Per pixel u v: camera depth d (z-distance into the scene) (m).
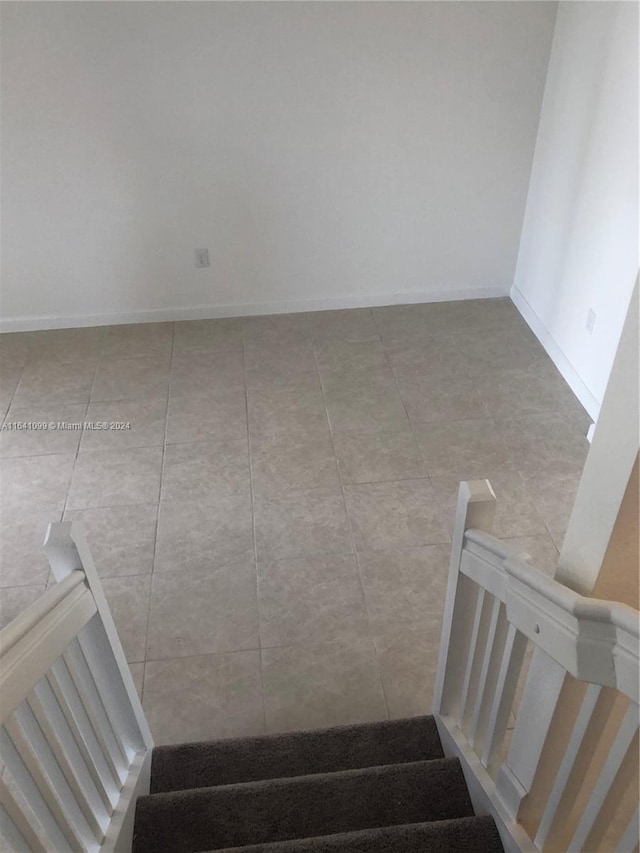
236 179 3.99
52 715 1.41
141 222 4.08
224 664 2.56
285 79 3.67
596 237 3.37
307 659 2.57
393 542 3.00
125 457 3.47
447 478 3.31
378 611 2.73
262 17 3.47
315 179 4.04
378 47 3.61
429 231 4.32
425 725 2.20
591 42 3.21
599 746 1.46
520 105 3.87
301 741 2.17
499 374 3.97
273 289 4.46
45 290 4.29
